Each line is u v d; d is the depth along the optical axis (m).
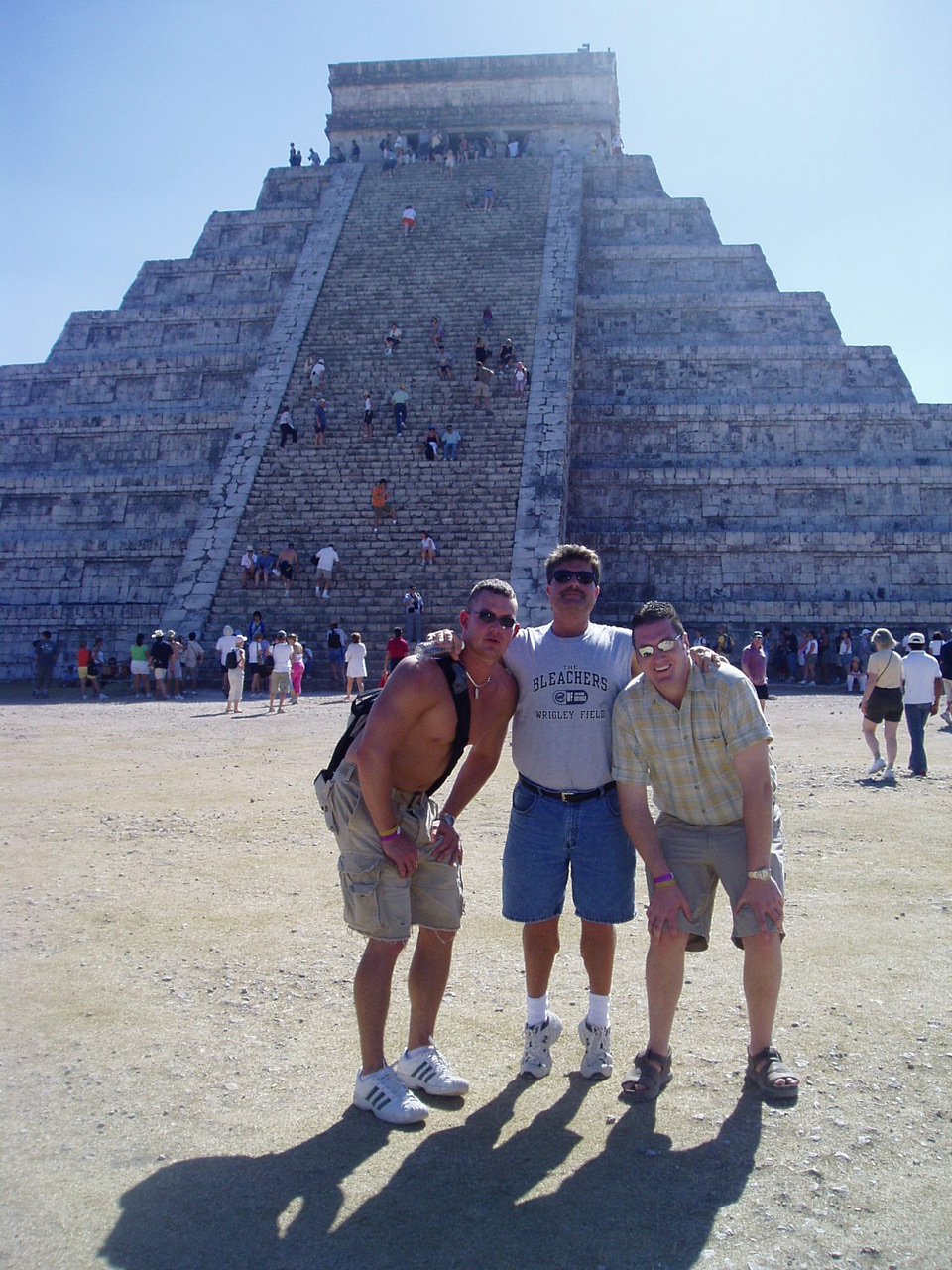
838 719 21.48
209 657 29.53
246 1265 3.63
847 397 38.62
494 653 5.11
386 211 44.03
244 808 11.39
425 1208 3.99
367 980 4.86
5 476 38.78
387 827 4.85
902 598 34.56
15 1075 5.04
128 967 6.48
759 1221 3.87
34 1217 3.90
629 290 43.12
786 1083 4.80
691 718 5.08
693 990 6.21
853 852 9.38
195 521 37.25
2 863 8.91
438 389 35.47
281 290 44.09
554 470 32.28
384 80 50.66
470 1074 5.18
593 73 49.69
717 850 5.22
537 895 5.23
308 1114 4.74
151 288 45.16
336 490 32.88
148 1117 4.67
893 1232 3.79
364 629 29.00
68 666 35.62
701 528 36.25
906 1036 5.43
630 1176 4.20
